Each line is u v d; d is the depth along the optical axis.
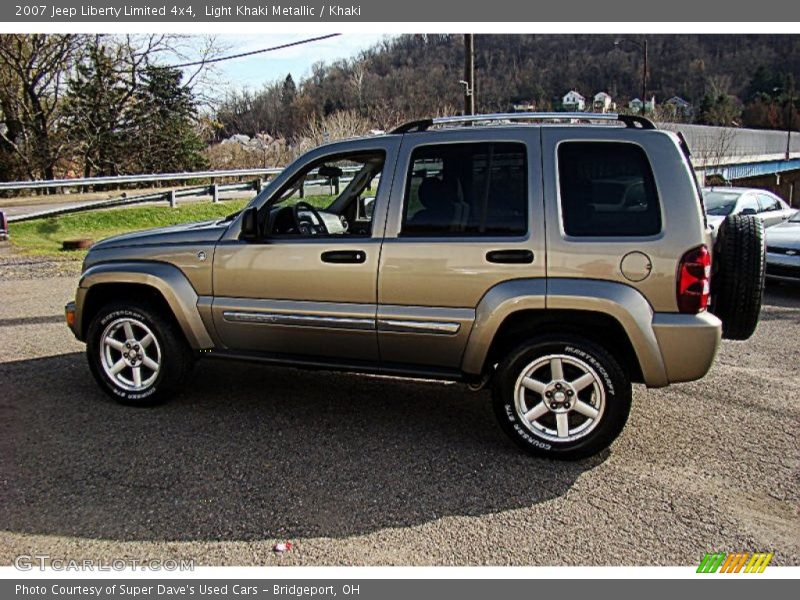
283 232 4.36
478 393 4.96
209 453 3.89
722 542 3.00
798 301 8.46
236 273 4.28
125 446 3.97
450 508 3.29
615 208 3.61
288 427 4.29
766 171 48.16
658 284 3.52
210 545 2.98
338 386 5.11
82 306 4.71
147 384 4.57
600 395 3.70
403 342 3.98
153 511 3.24
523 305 3.66
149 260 4.50
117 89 34.16
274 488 3.47
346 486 3.50
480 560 2.88
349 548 2.96
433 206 3.87
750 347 6.27
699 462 3.79
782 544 2.99
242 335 4.37
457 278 3.78
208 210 18.72
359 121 42.53
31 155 31.66
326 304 4.09
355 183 4.45
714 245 3.93
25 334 6.62
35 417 4.42
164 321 4.50
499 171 3.77
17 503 3.30
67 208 16.50
